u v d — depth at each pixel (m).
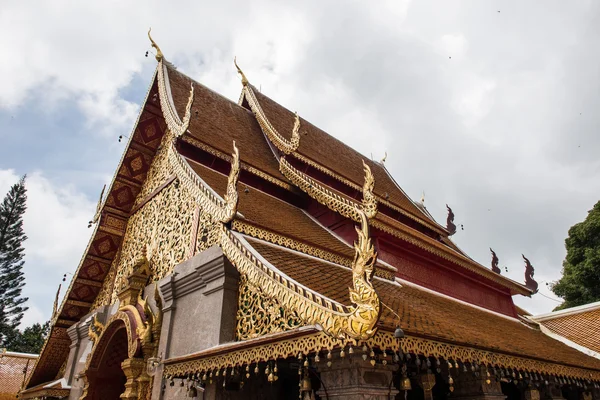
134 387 7.71
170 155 9.67
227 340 6.52
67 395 11.67
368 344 3.81
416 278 10.26
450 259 11.27
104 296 12.61
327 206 9.55
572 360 8.25
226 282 6.96
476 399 6.79
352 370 4.67
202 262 7.64
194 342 7.11
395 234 9.80
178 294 8.21
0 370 19.20
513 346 6.79
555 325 13.61
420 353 4.35
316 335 4.27
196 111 11.70
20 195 36.66
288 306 4.74
